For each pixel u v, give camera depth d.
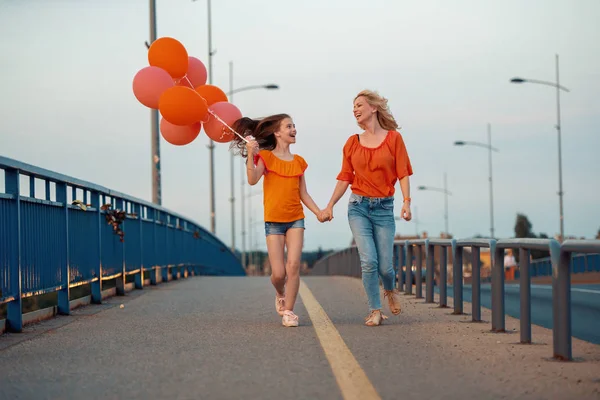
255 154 8.85
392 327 8.56
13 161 7.88
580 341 7.66
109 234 12.59
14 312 8.27
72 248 10.48
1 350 7.09
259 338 7.66
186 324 8.95
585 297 15.76
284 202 8.77
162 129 9.95
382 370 5.92
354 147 8.82
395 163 8.80
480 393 5.14
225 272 39.00
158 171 21.62
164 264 17.81
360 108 8.76
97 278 11.70
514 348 7.00
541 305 14.06
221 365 6.18
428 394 5.11
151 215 16.48
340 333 8.02
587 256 35.47
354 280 18.41
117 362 6.40
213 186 42.31
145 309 10.82
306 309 10.53
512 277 43.78
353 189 8.88
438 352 6.76
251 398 5.02
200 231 26.62
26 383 5.61
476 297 9.17
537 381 5.52
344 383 5.43
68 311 10.05
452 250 10.34
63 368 6.16
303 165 8.96
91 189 11.25
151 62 9.98
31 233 8.75
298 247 8.82
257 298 12.54
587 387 5.32
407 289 13.84
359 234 8.81
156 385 5.47
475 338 7.66
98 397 5.14
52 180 9.49
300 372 5.85
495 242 8.20
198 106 9.17
